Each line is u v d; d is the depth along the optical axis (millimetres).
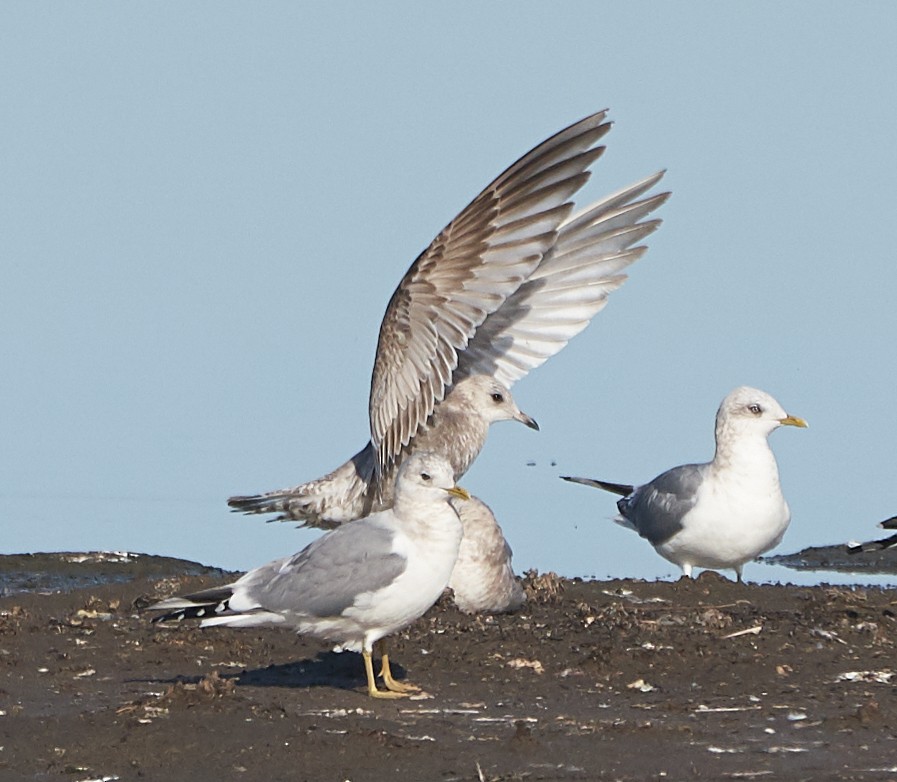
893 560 22625
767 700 13570
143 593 17766
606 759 11875
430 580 13414
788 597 18000
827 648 15156
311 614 13328
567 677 14344
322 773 11648
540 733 12484
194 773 11680
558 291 16719
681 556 19531
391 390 15109
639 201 16547
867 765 11719
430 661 14797
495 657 14883
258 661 14961
